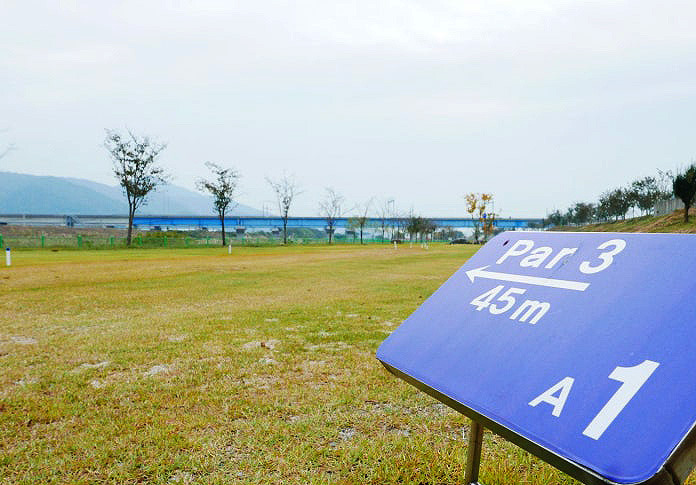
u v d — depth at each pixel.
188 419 4.04
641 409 1.15
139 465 3.28
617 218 67.25
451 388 1.70
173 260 25.95
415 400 4.48
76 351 6.29
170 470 3.22
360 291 12.61
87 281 14.77
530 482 2.99
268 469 3.22
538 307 1.74
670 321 1.29
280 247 52.66
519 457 3.35
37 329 7.72
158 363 5.73
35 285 13.65
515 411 1.42
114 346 6.52
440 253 36.72
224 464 3.29
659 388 1.16
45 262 23.33
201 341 6.80
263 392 4.70
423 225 84.69
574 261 1.83
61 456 3.43
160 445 3.55
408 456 3.36
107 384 4.96
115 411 4.25
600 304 1.54
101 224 108.06
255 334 7.24
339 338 6.95
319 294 12.01
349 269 20.27
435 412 4.23
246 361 5.76
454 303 2.16
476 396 1.58
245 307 9.89
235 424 3.94
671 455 1.02
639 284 1.49
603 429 1.17
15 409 4.30
